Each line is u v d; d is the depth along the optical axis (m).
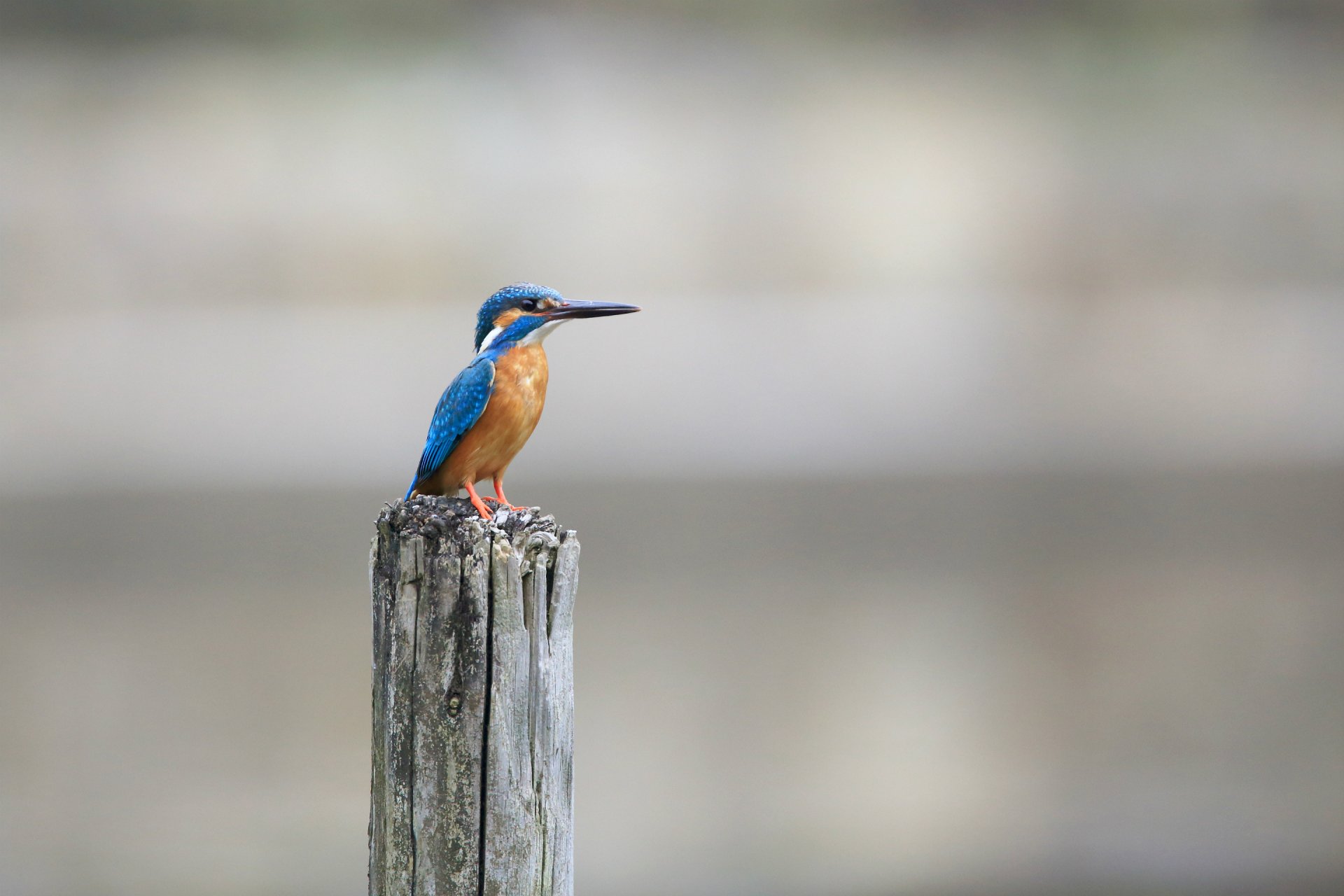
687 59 32.12
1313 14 32.88
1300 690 12.96
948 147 30.08
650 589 16.56
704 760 11.20
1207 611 15.39
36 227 27.12
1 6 30.52
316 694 12.90
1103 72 32.16
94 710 12.34
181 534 18.88
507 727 3.69
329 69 30.83
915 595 16.20
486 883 3.70
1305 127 30.52
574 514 19.83
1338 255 28.41
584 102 30.45
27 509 19.41
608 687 12.90
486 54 31.45
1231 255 28.42
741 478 20.81
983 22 33.34
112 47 30.67
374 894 3.82
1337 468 21.55
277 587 16.64
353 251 27.17
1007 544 18.19
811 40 32.94
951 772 11.14
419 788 3.72
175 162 28.44
